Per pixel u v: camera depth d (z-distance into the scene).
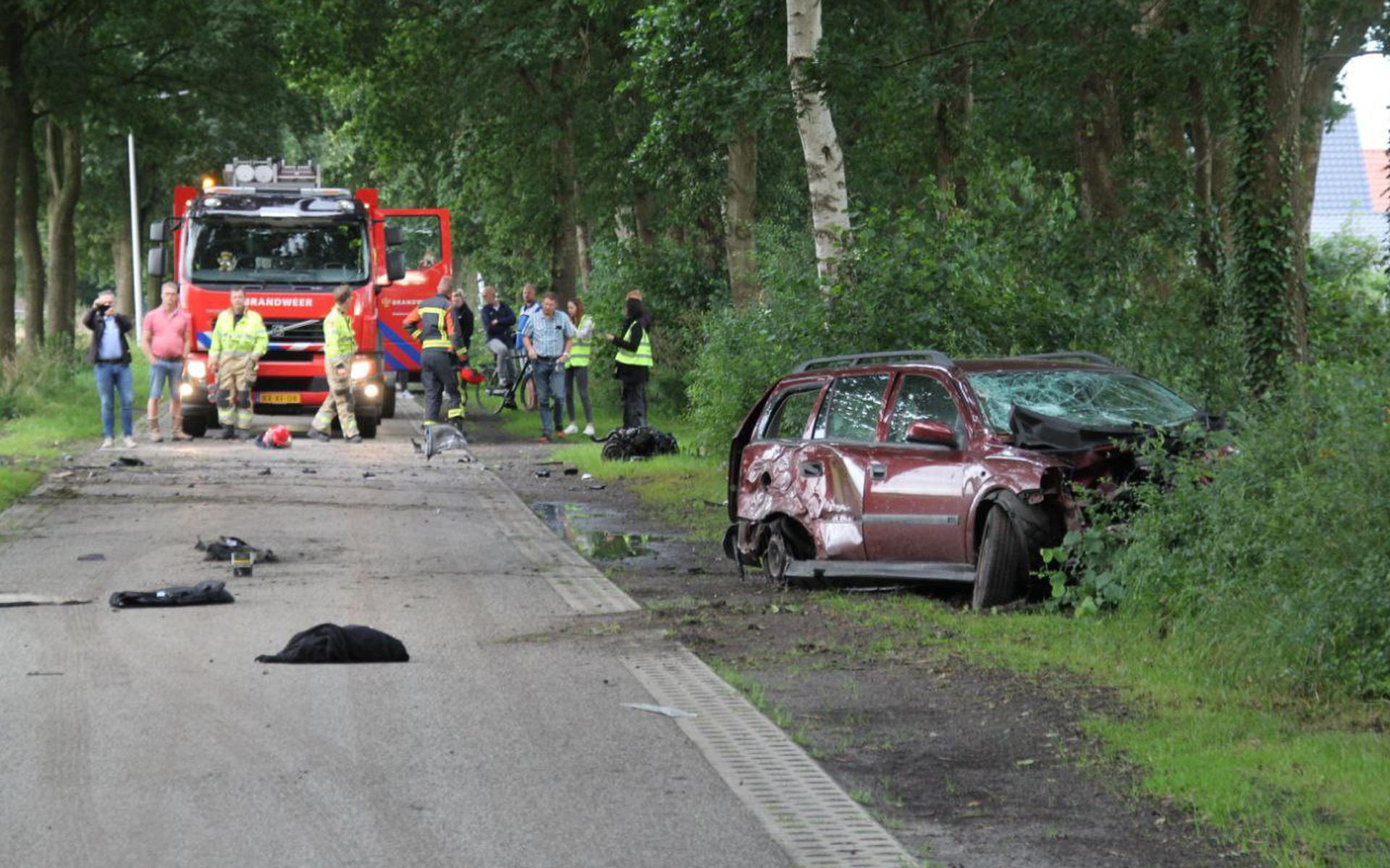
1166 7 33.56
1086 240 25.05
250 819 7.17
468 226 65.12
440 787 7.71
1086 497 11.92
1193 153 39.31
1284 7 23.02
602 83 46.56
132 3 44.38
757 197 42.25
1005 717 9.16
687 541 18.00
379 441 31.41
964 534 12.52
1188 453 11.95
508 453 29.44
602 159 47.59
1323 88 46.03
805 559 14.16
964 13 35.66
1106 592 11.55
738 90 30.78
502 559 16.08
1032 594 12.28
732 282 36.06
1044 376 13.33
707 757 8.29
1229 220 23.69
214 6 46.06
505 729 8.88
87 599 13.28
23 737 8.61
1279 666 9.49
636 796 7.58
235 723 8.96
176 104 50.47
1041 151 39.59
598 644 11.48
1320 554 9.71
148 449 28.48
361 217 31.48
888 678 10.27
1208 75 32.53
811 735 8.83
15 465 24.56
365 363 31.64
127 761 8.13
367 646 10.85
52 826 7.04
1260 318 23.23
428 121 52.50
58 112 45.66
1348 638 9.38
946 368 13.38
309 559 15.87
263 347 30.59
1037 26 32.94
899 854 6.73
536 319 32.38
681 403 37.66
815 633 11.81
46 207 67.56
